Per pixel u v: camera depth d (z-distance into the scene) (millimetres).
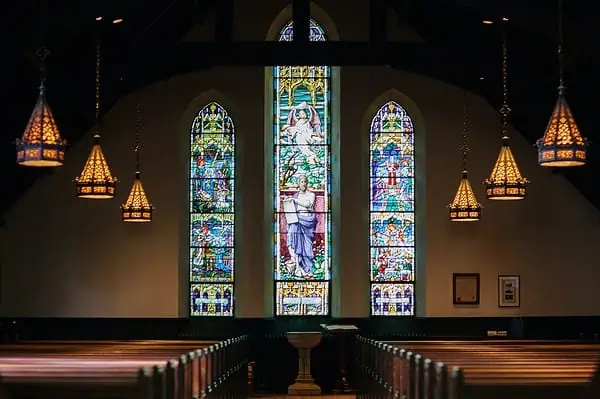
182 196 23078
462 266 22828
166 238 22688
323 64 20844
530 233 22844
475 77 22141
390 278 23375
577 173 22125
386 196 23516
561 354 13875
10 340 19688
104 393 9023
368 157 23547
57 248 22594
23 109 18766
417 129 23406
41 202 22641
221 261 23344
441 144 23031
